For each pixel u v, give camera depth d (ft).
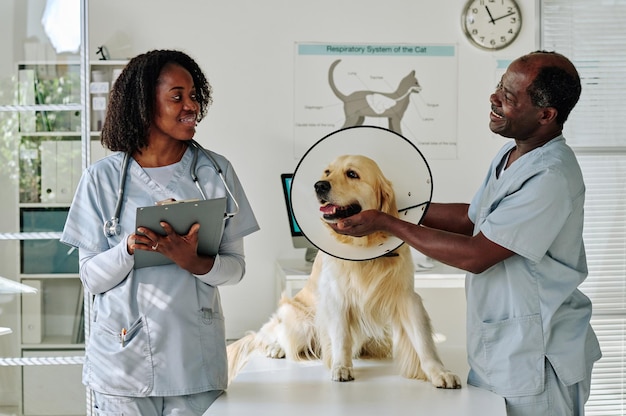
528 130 6.59
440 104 14.52
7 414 11.58
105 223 6.32
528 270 6.51
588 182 14.12
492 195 6.84
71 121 11.52
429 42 14.43
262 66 14.30
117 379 6.23
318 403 6.48
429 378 7.04
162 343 6.25
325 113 14.43
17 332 11.57
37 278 11.54
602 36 14.24
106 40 14.11
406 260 7.20
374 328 7.46
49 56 11.50
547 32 14.38
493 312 6.70
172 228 5.96
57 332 11.57
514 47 14.47
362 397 6.64
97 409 6.48
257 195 14.42
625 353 13.98
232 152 14.37
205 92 6.75
